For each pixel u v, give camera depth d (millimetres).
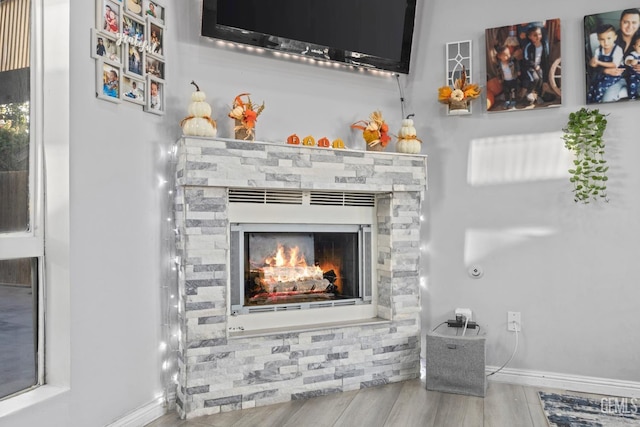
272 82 3207
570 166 3189
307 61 3311
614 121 3102
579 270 3172
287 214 3117
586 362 3152
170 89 2869
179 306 2799
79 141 2258
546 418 2668
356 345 3137
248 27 3023
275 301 3156
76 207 2240
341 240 3428
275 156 2877
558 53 3176
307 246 3336
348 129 3426
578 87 3178
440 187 3471
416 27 3521
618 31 3051
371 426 2559
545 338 3238
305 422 2609
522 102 3246
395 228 3266
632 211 3066
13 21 2115
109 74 2426
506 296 3322
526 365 3273
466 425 2574
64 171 2193
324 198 3236
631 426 2562
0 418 1865
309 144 3059
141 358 2637
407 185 3270
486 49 3328
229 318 2930
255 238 3145
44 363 2219
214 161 2701
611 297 3107
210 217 2730
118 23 2480
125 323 2533
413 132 3312
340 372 3080
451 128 3453
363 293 3367
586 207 3160
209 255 2723
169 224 2852
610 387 3072
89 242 2314
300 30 3182
